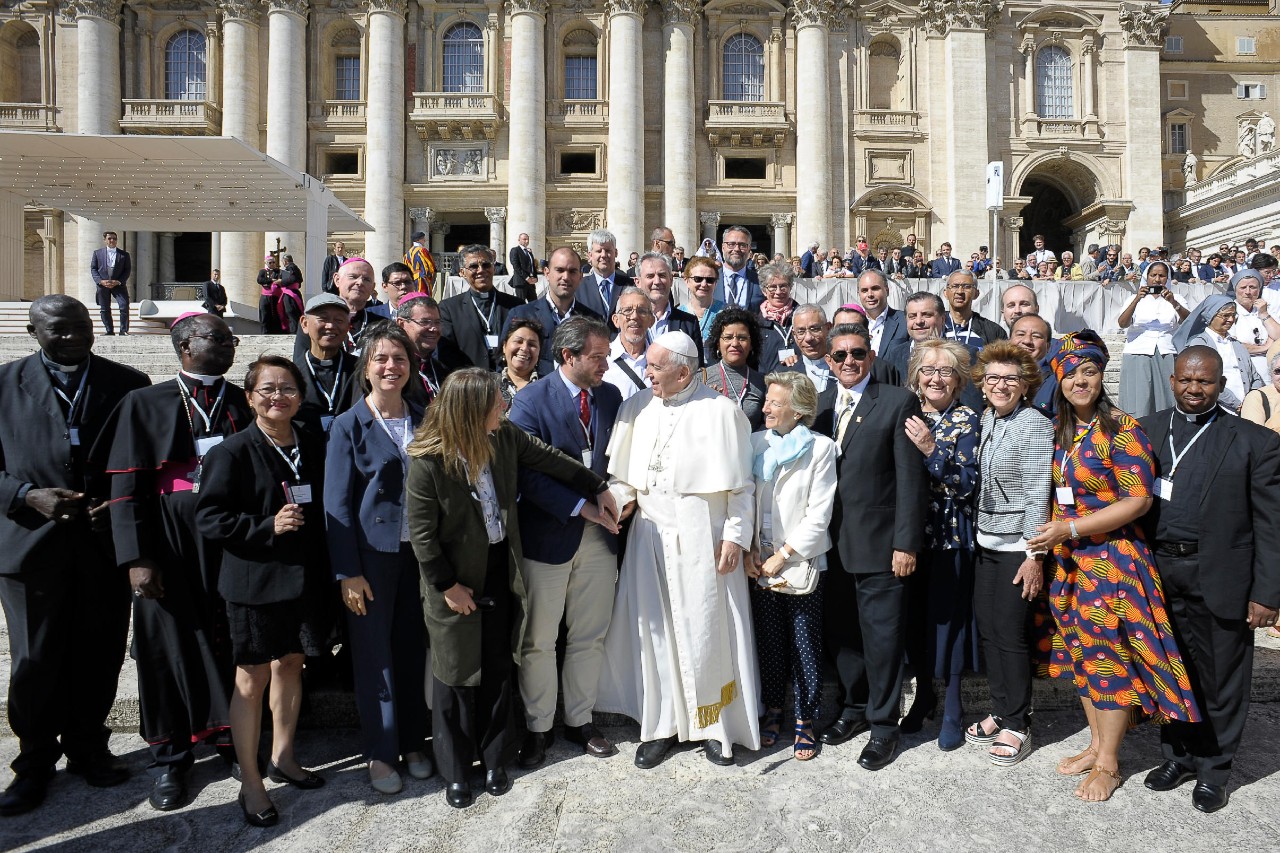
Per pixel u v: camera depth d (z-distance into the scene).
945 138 32.91
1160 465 4.28
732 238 8.14
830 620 4.87
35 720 4.12
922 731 4.95
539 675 4.55
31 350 13.89
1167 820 3.94
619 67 31.61
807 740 4.59
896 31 33.09
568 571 4.61
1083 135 33.34
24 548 4.07
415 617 4.45
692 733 4.50
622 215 31.39
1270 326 8.56
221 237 31.30
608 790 4.25
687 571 4.49
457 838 3.82
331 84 32.78
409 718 4.41
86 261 31.11
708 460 4.53
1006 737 4.53
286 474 4.16
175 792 4.11
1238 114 39.03
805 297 18.67
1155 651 4.04
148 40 32.03
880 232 33.19
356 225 23.98
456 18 32.41
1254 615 3.98
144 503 4.09
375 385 4.42
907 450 4.56
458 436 4.04
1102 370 4.27
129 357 13.58
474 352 6.42
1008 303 6.59
